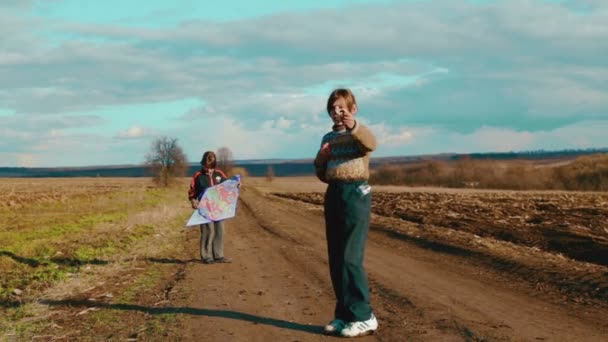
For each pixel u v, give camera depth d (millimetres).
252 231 18703
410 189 78125
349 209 5602
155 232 18062
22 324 6531
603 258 11945
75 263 11469
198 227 19797
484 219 21516
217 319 6551
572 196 44781
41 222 23766
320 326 6176
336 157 5641
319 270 10250
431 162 98812
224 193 11453
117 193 57375
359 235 5691
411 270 10125
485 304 7227
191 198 11516
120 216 26188
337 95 5469
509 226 18469
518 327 6035
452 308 6980
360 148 5512
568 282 8609
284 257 12156
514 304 7250
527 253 11812
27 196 48594
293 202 39500
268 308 7117
